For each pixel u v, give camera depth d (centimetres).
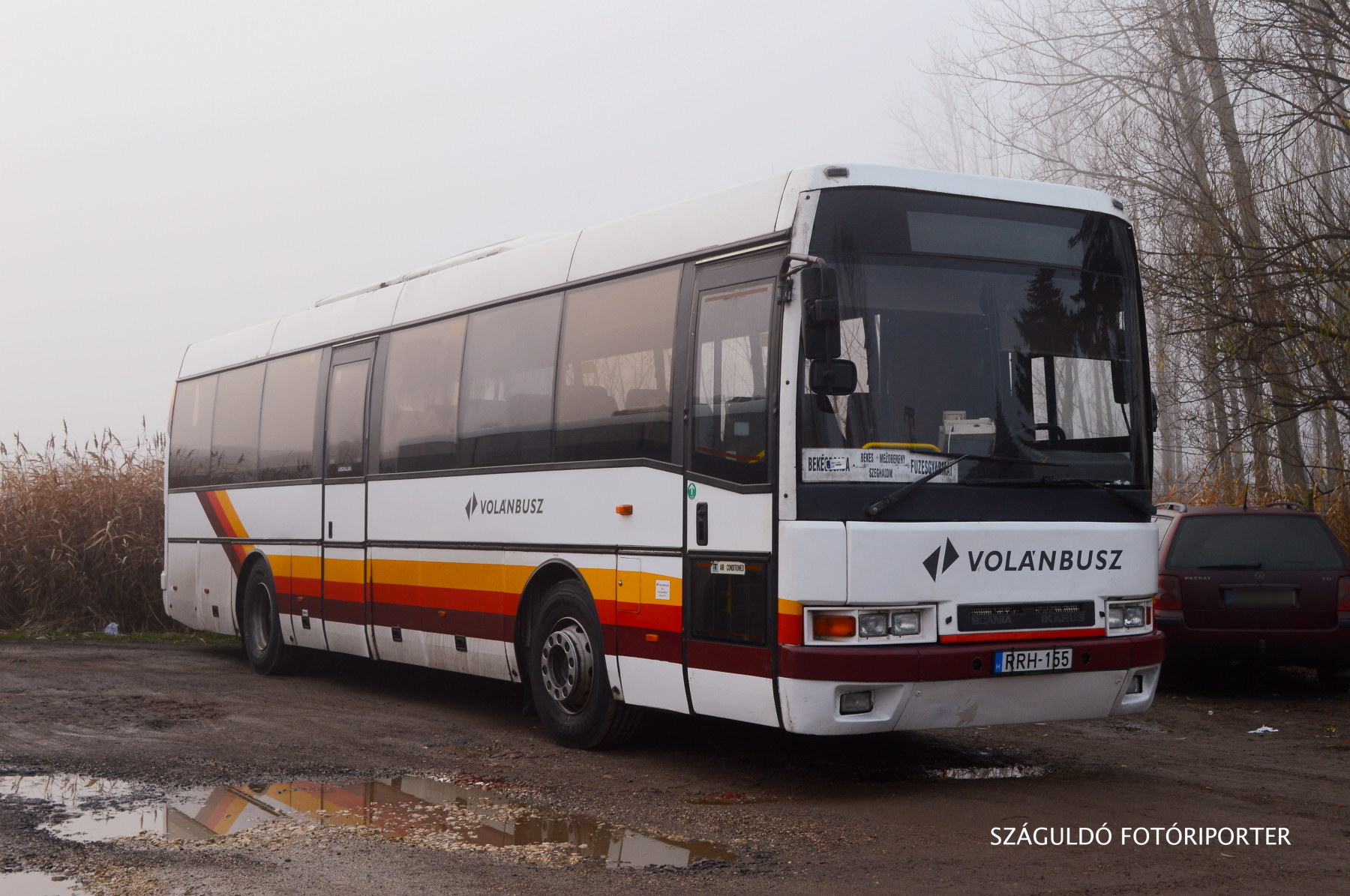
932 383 722
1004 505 727
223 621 1420
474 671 994
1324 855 600
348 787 749
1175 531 1178
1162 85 1753
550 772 796
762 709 704
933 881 554
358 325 1199
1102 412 773
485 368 998
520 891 539
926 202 743
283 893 535
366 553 1142
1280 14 1479
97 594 1744
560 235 961
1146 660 757
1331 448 1680
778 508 699
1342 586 1137
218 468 1455
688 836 632
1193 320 1516
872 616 688
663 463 796
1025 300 759
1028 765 827
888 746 896
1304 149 1562
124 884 546
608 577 841
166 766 810
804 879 557
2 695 1126
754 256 747
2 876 558
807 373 697
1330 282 1420
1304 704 1121
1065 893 537
